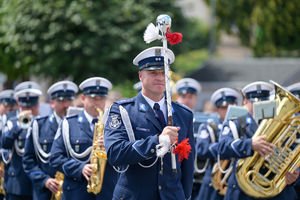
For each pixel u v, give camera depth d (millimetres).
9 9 27062
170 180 9695
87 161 14305
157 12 32281
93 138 14133
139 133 9656
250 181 13695
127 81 32906
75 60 28906
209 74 64500
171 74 19703
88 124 14664
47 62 28266
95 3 28953
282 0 54656
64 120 14750
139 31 30219
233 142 13867
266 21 57531
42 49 28078
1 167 19156
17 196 17797
